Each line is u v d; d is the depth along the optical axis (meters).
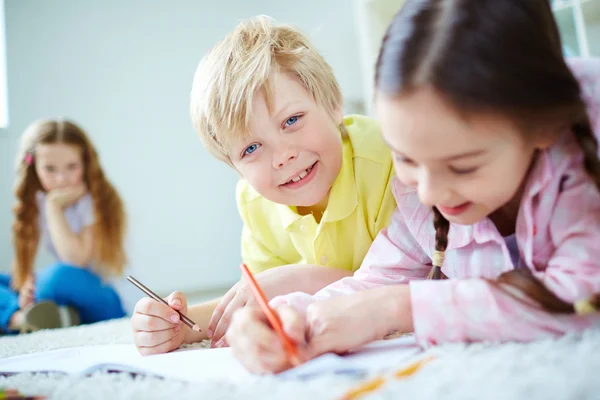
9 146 2.74
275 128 0.79
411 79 0.45
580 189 0.50
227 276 3.27
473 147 0.45
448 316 0.50
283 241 1.03
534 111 0.45
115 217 2.17
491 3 0.45
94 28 3.04
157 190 3.12
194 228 3.20
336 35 3.06
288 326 0.51
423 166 0.47
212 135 0.86
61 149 2.09
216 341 0.77
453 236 0.65
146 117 3.14
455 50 0.44
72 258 2.04
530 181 0.52
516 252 0.62
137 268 3.01
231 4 3.46
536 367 0.39
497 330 0.49
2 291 2.02
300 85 0.83
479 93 0.43
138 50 3.15
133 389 0.47
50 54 2.90
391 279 0.72
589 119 0.50
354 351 0.54
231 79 0.80
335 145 0.84
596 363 0.39
